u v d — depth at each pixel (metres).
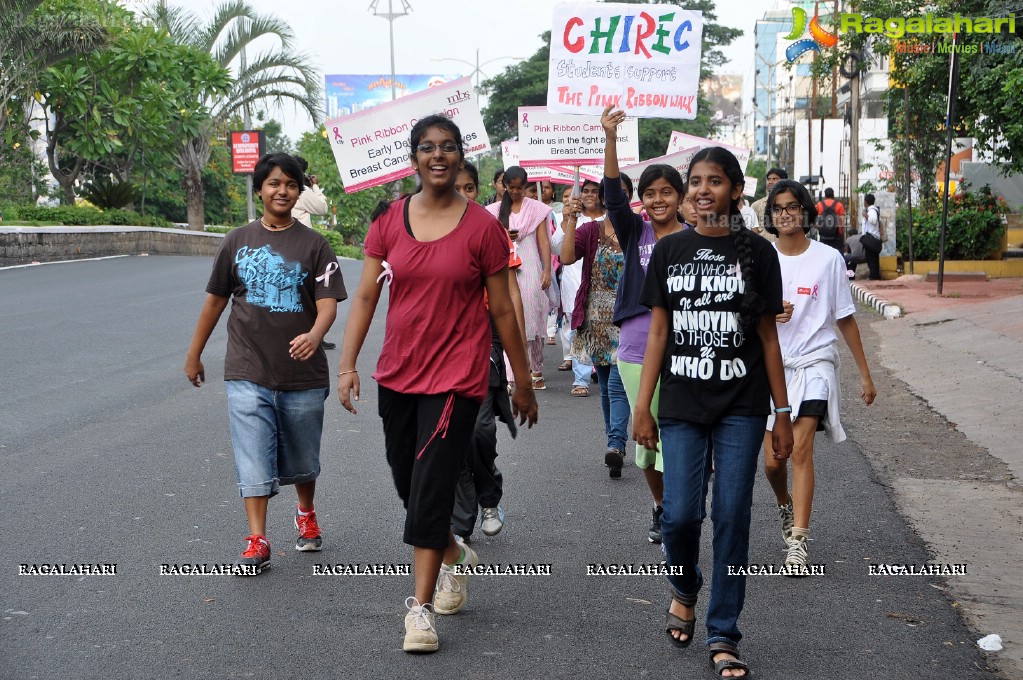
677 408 4.30
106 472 7.11
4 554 5.53
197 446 7.85
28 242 22.08
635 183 9.85
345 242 45.44
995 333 13.34
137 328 13.30
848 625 4.79
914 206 26.42
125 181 28.30
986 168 30.88
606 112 6.01
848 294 5.77
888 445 8.44
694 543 4.37
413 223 4.62
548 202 13.30
